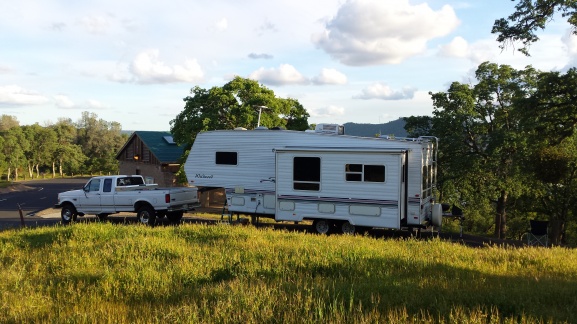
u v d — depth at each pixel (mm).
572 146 20109
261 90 24859
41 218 20953
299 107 27547
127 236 10508
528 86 23344
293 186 13266
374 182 12297
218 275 7168
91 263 8133
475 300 5191
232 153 14414
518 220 31516
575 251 9906
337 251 8430
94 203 16516
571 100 17500
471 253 8961
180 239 10219
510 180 23062
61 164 87750
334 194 12750
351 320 4512
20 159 74688
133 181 17062
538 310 4848
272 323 4574
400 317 4531
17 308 5543
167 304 5551
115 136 103125
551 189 23219
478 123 25281
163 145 35188
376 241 10352
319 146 13234
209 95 24609
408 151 12336
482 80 25328
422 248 9391
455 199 24344
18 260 8609
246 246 9117
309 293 5461
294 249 8633
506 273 7270
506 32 15555
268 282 6273
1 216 22734
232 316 4781
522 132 20281
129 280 6766
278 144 13781
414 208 12273
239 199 14336
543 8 14922
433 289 5793
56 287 6719
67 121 112062
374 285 6031
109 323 4805
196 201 16812
